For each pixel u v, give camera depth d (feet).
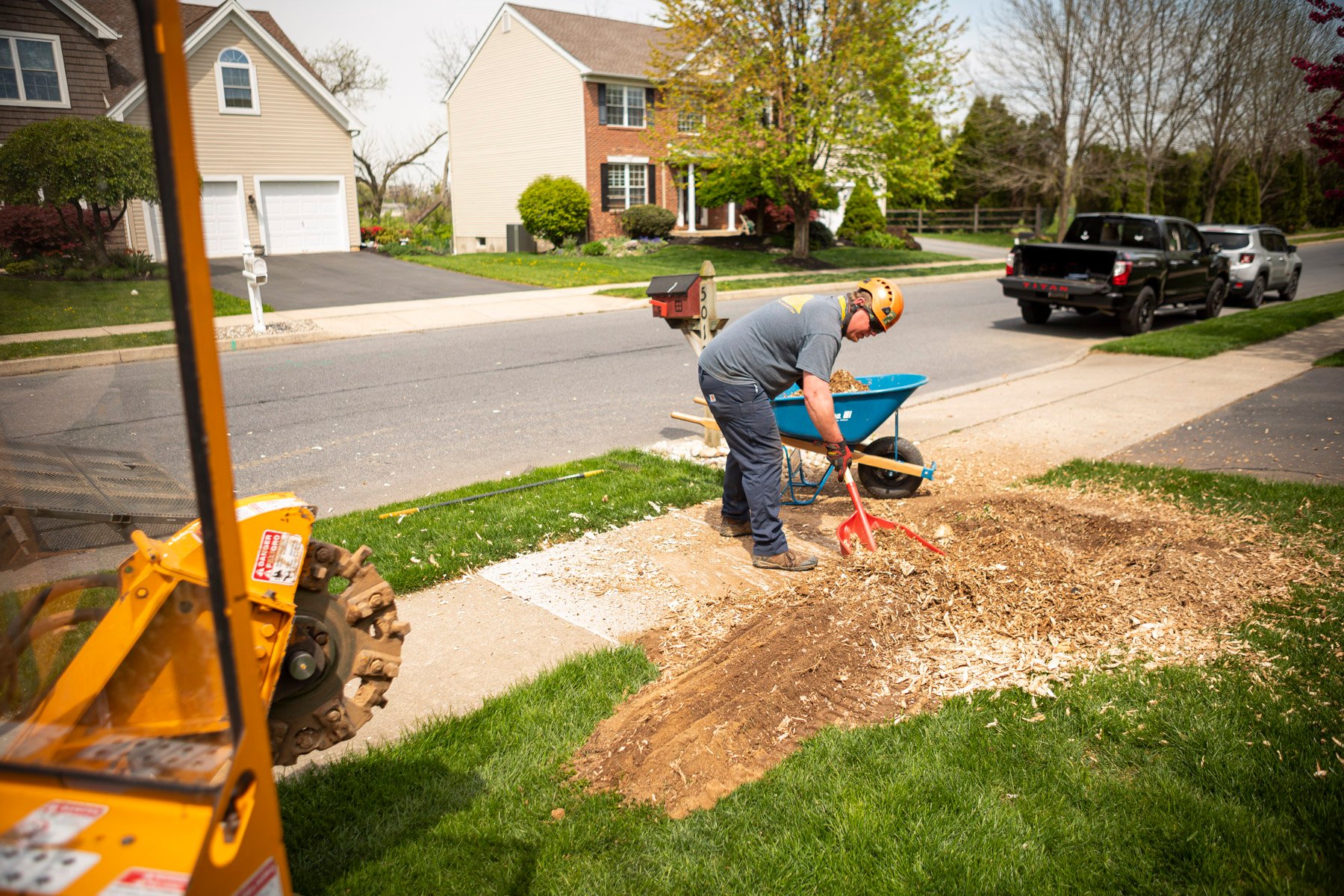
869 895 8.12
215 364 4.77
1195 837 8.59
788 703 11.25
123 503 8.23
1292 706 10.71
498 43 98.22
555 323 49.44
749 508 16.15
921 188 79.77
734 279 70.44
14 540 7.82
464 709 11.36
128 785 5.28
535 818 9.23
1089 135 102.12
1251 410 27.71
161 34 4.33
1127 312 45.42
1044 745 10.22
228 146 82.48
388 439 25.43
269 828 5.35
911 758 10.05
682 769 10.00
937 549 15.37
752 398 14.92
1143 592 13.85
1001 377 34.94
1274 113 109.91
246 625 5.12
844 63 70.49
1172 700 10.94
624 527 17.94
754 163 76.95
